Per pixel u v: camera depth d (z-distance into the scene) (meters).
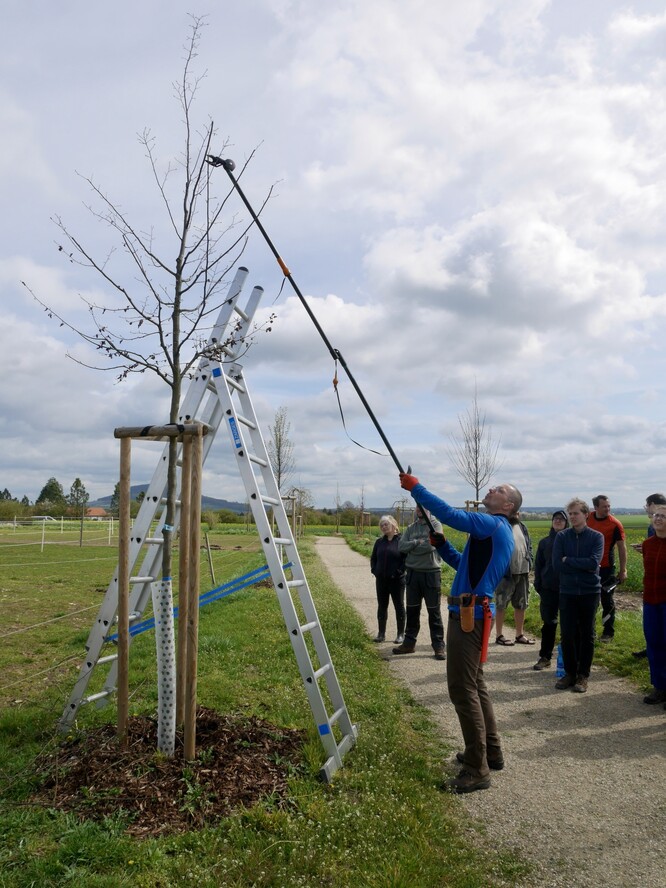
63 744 4.77
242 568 19.62
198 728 4.86
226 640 8.66
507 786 4.73
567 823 4.14
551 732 5.95
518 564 9.75
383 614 9.92
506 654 9.22
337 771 4.56
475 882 3.36
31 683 6.75
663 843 3.90
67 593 14.12
